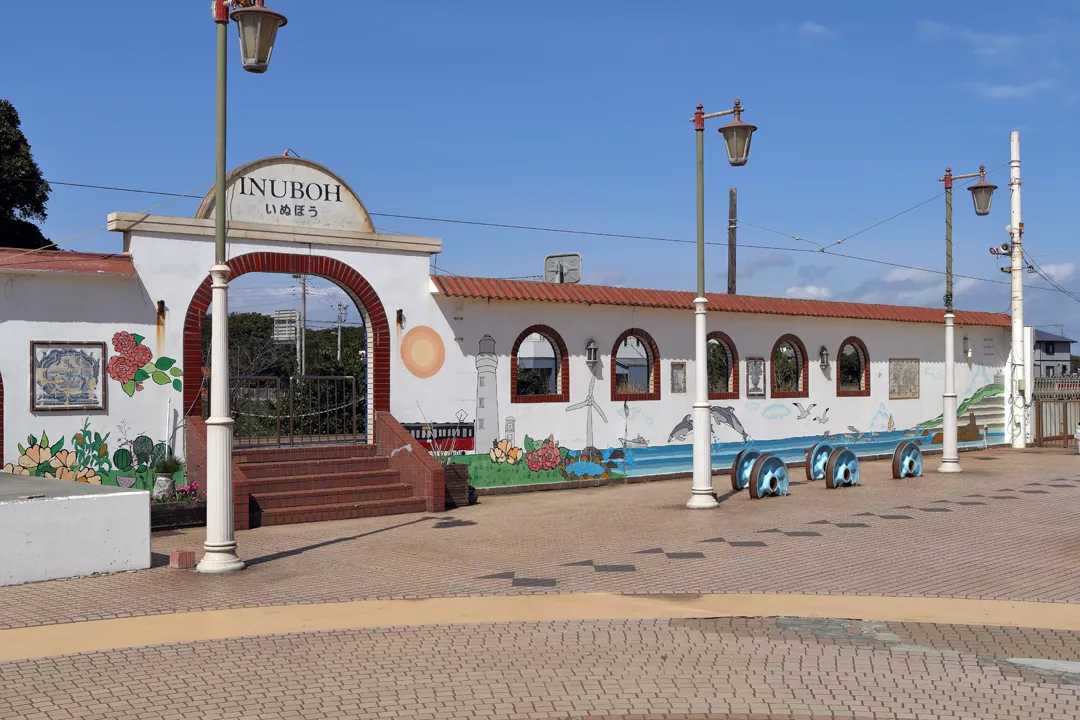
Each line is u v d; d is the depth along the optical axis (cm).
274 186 1700
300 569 1174
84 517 1130
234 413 1895
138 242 1570
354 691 720
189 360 1612
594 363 2097
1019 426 2980
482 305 1938
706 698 706
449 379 1889
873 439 2667
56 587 1074
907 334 2767
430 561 1224
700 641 857
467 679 748
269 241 1688
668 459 2220
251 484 1541
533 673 763
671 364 2233
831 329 2575
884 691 722
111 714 670
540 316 2022
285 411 2066
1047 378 3089
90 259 1529
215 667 778
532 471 1998
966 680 748
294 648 833
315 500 1592
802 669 775
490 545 1340
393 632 886
